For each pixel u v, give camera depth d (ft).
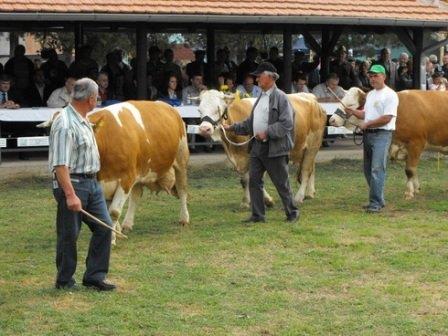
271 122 39.83
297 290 29.71
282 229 39.81
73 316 26.66
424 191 51.55
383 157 43.83
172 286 30.12
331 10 65.72
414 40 71.41
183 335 25.03
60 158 27.32
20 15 55.47
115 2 58.70
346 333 25.21
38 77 63.31
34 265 33.65
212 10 61.16
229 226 40.81
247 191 45.80
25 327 25.72
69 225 28.45
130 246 36.58
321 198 49.47
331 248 36.14
